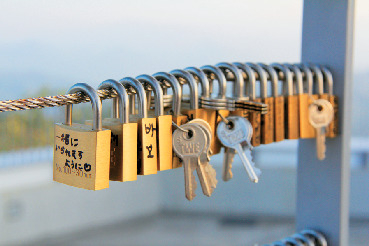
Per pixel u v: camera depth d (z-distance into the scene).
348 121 1.75
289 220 9.76
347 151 1.76
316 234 1.78
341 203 1.76
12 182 7.82
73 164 1.03
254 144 1.41
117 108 1.13
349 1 1.67
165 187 10.19
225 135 1.23
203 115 1.23
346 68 1.70
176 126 1.13
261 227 9.38
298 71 1.57
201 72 1.25
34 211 8.16
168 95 1.20
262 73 1.44
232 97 1.32
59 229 8.54
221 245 8.32
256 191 10.02
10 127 7.85
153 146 1.12
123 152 1.06
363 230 8.74
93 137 0.99
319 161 1.80
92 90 1.00
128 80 1.10
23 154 7.98
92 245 8.12
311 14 1.76
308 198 1.85
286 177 9.91
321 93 1.66
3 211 7.71
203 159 1.15
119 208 9.52
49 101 0.97
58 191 8.50
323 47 1.74
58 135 1.06
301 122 1.59
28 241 8.05
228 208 10.09
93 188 1.00
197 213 10.13
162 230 9.06
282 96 1.51
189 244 8.34
